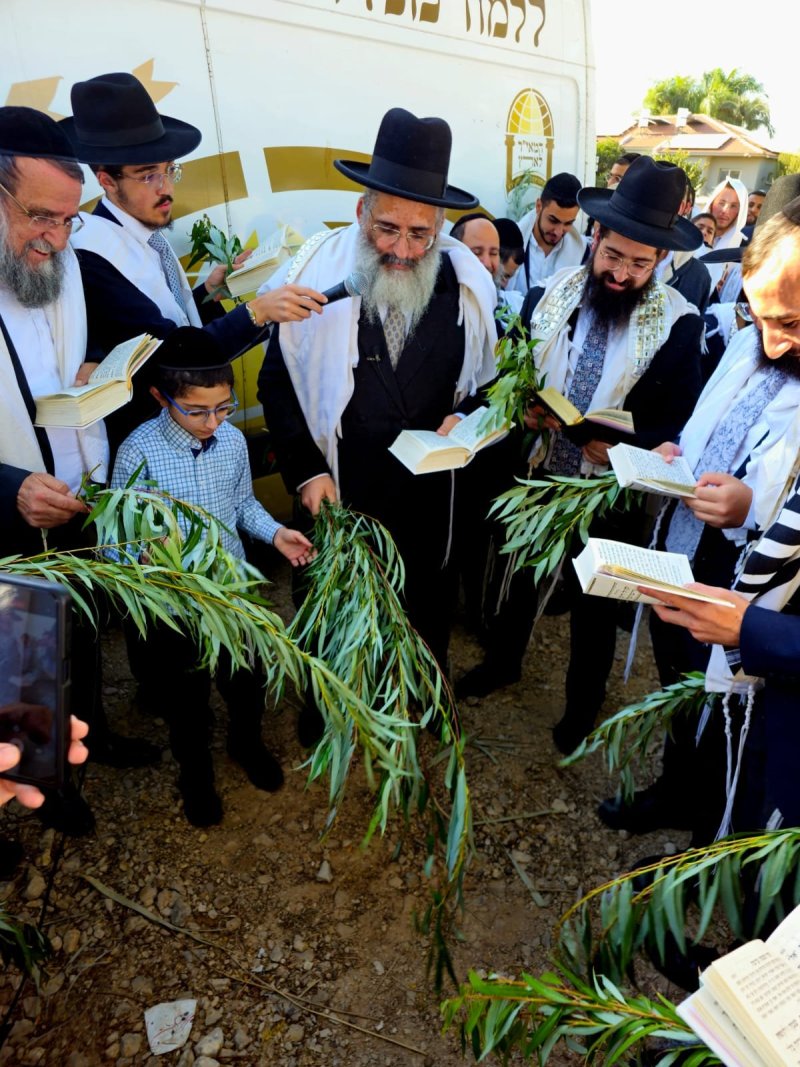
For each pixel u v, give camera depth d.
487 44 3.94
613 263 2.27
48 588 0.98
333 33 3.27
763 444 1.75
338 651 1.87
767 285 1.39
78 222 2.27
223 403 2.00
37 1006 1.88
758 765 1.70
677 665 2.25
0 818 2.37
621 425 2.21
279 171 3.25
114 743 2.57
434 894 1.66
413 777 1.55
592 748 1.93
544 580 2.77
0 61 2.47
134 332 2.26
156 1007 1.90
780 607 1.53
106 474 2.16
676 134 35.84
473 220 3.28
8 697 1.01
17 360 1.84
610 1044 1.12
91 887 2.20
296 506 2.55
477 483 2.75
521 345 2.17
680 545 2.09
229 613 1.44
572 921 2.20
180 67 2.86
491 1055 1.86
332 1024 1.90
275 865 2.32
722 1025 0.89
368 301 2.21
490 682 3.12
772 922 1.56
